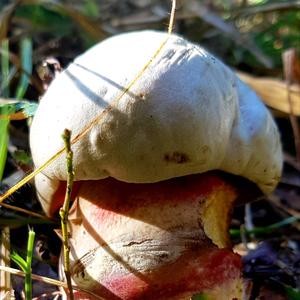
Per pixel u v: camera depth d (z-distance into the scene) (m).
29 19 0.60
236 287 0.29
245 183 0.32
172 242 0.28
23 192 0.35
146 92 0.27
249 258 0.38
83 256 0.28
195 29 0.67
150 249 0.28
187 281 0.28
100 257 0.28
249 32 0.70
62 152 0.27
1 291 0.30
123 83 0.27
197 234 0.28
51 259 0.34
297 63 0.50
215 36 0.68
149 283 0.27
